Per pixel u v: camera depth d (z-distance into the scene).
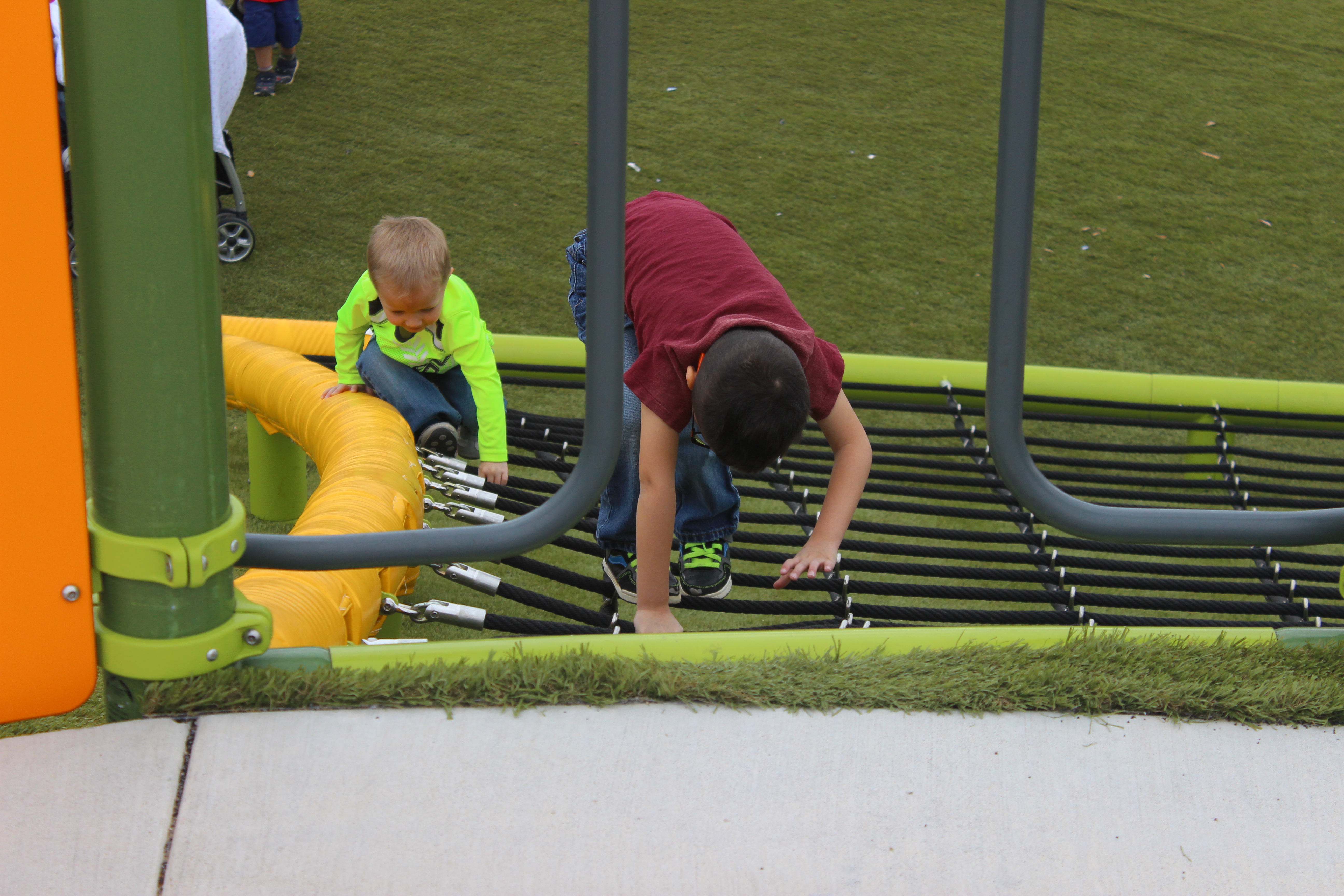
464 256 12.66
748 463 3.83
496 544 2.87
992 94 19.05
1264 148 18.19
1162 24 23.00
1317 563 6.29
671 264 4.59
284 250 12.21
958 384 8.66
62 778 2.68
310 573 3.87
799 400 3.77
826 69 19.36
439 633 6.57
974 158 16.75
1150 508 3.05
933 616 4.96
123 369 2.45
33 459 2.52
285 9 15.91
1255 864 2.69
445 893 2.51
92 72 2.25
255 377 6.53
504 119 16.28
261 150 14.55
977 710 3.06
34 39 2.28
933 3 22.77
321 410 5.96
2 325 2.41
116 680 2.82
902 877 2.60
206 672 2.83
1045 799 2.82
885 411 9.46
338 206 13.37
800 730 2.97
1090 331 12.66
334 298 11.37
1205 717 3.09
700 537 4.87
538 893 2.52
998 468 2.94
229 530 2.68
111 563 2.62
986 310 12.72
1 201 2.34
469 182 14.39
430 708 2.96
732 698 3.03
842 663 3.22
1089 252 14.49
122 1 2.21
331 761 2.77
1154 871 2.66
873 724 3.00
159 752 2.75
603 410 2.79
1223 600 6.14
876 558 7.92
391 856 2.57
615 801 2.73
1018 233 2.70
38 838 2.55
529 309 11.73
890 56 20.14
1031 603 5.80
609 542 4.99
